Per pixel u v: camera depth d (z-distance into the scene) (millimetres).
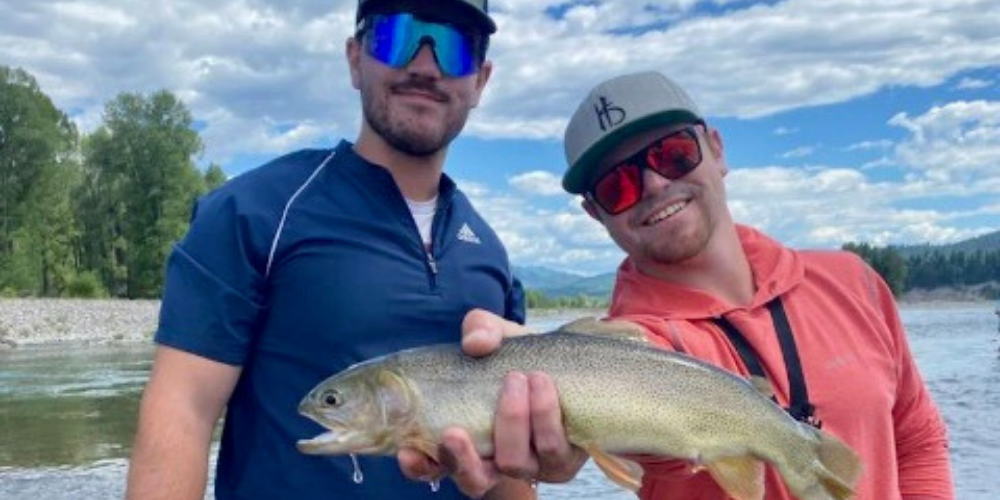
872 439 904
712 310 931
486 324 838
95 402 5176
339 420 849
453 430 793
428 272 1008
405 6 1015
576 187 998
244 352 958
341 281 966
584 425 809
